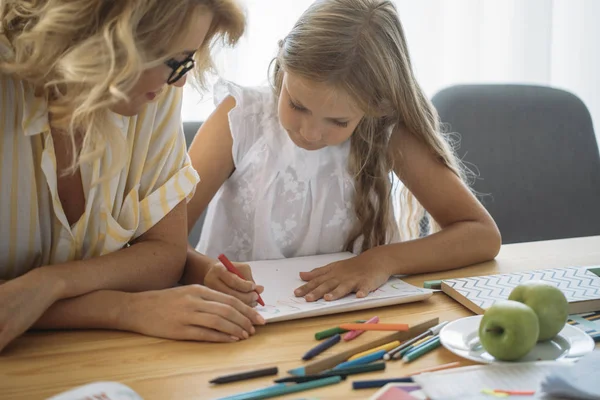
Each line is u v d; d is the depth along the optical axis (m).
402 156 1.32
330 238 1.39
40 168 0.97
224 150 1.34
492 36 2.24
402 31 1.21
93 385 0.65
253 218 1.37
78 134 0.95
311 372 0.75
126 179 1.03
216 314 0.84
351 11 1.11
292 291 1.00
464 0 2.15
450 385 0.69
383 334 0.84
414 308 0.96
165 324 0.84
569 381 0.65
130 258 0.98
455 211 1.27
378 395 0.68
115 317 0.86
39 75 0.86
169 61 0.84
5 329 0.79
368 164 1.34
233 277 0.94
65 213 1.01
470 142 1.68
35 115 0.92
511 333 0.74
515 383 0.69
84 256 1.03
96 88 0.79
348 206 1.38
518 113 1.72
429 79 2.16
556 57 2.42
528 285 0.82
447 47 2.17
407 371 0.75
